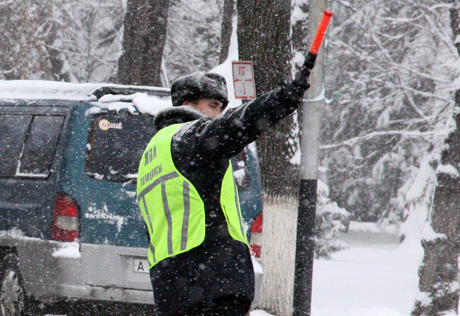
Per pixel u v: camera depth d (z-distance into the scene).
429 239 20.02
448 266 19.95
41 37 60.91
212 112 8.12
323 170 63.25
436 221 19.97
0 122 18.19
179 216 7.36
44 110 17.25
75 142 16.20
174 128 7.66
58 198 15.99
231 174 7.54
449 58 46.72
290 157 20.94
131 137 16.52
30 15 59.41
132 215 15.99
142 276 15.83
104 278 15.78
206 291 7.24
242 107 6.93
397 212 74.94
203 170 7.27
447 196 19.77
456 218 19.81
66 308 16.38
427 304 20.00
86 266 15.73
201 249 7.32
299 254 17.00
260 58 21.28
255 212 17.25
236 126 6.86
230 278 7.26
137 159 16.41
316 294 26.84
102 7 72.88
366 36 47.94
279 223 20.98
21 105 17.98
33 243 16.25
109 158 16.25
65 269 15.74
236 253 7.40
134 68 38.44
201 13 70.25
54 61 69.75
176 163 7.37
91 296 15.74
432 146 52.75
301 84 6.75
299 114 21.11
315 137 17.08
